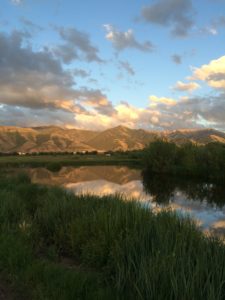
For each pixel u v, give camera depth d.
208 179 46.28
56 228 10.17
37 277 6.40
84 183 39.41
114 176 50.16
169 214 10.47
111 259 7.28
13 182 24.03
